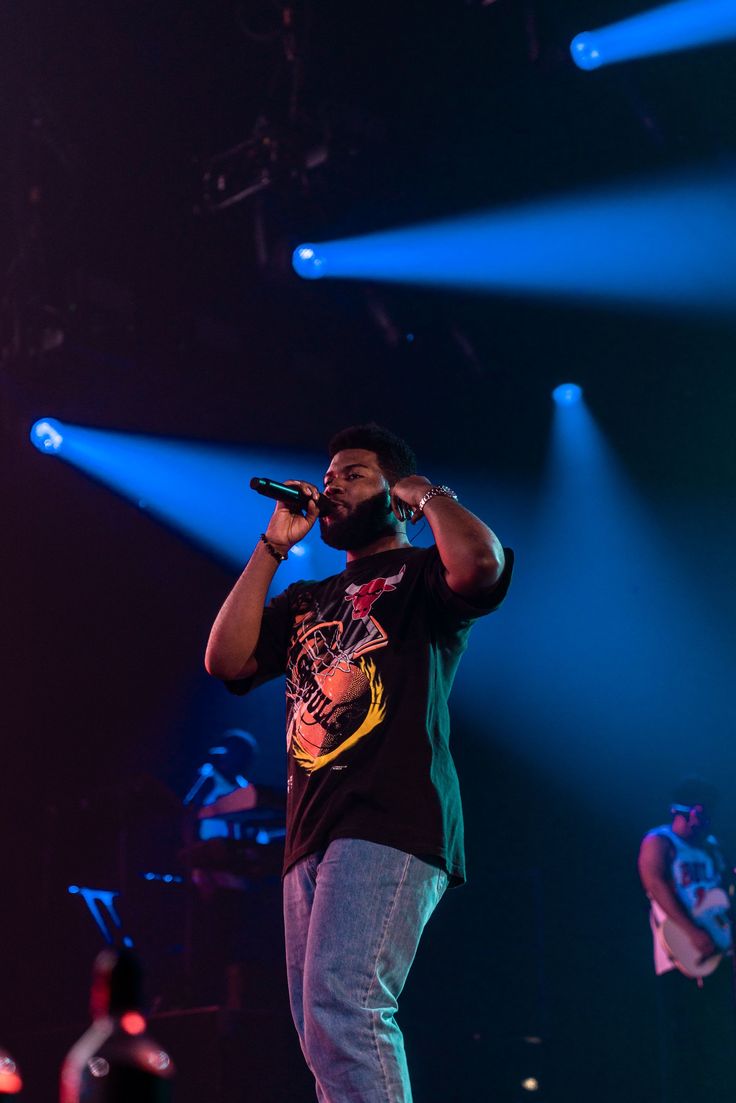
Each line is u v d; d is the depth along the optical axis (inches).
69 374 331.3
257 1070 218.1
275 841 261.1
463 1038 296.7
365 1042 88.7
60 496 359.6
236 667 108.9
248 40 293.3
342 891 91.7
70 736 361.7
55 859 289.4
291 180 309.1
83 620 366.6
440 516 99.7
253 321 350.0
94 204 320.5
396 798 94.2
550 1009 340.8
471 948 317.4
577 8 285.4
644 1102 325.4
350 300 345.1
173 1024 219.9
